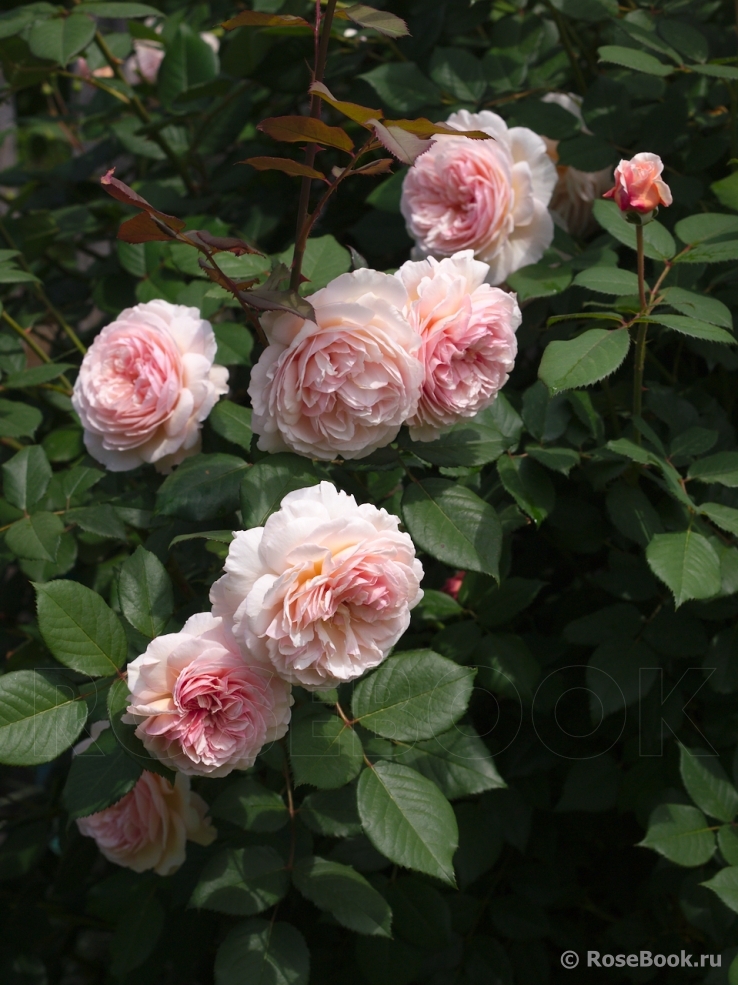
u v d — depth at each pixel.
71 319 1.47
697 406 1.09
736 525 0.91
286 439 0.86
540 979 1.07
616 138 1.09
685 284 1.01
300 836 0.91
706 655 0.98
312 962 1.06
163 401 0.93
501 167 1.00
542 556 1.14
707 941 1.02
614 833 1.11
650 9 1.14
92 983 1.32
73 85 1.74
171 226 0.83
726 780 0.94
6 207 2.04
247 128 1.42
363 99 1.24
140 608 0.88
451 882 0.82
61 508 1.01
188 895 1.04
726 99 1.15
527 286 1.02
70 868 1.14
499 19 1.23
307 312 0.83
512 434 0.97
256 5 1.20
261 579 0.79
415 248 1.06
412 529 0.89
